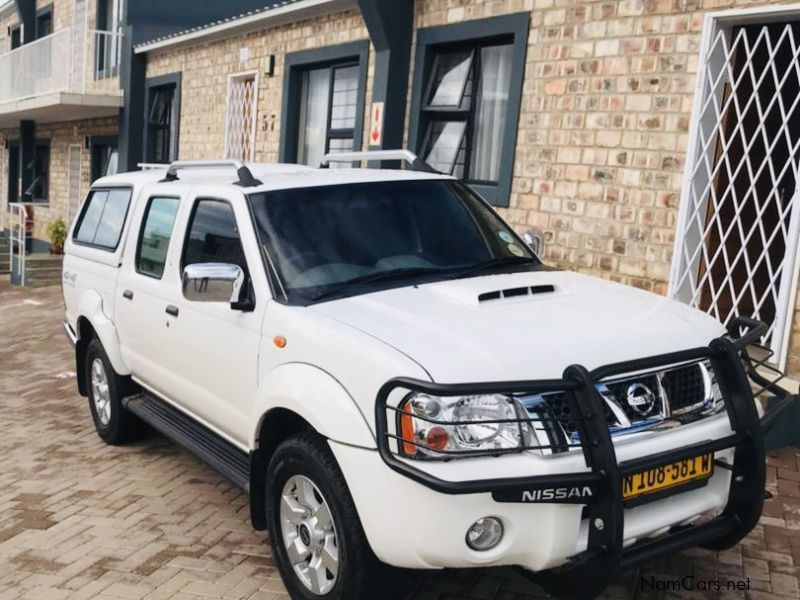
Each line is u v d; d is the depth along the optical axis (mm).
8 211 25203
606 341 3480
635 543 3387
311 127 11625
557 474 3123
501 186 8266
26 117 21000
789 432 5820
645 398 3443
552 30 7695
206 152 13945
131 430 6332
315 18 11008
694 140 6555
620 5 7098
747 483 3525
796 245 5832
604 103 7277
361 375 3406
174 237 5164
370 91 10031
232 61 13031
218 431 4719
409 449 3217
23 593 4203
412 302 3885
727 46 6520
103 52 18234
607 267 7312
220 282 4137
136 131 16312
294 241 4352
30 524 5082
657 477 3309
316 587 3713
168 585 4211
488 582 4070
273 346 3979
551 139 7770
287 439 3840
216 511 5180
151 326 5312
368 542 3381
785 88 6430
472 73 8883
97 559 4547
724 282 6457
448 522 3117
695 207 6668
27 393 8539
